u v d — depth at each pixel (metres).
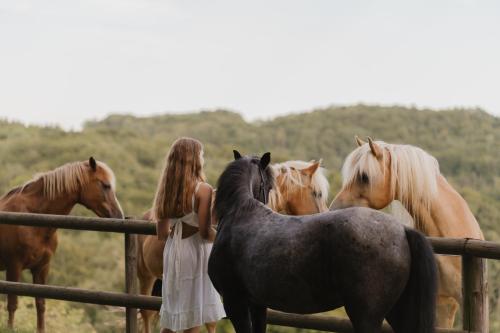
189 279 5.14
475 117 92.94
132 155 58.25
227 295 4.54
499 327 14.93
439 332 4.77
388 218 3.85
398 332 3.92
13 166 50.78
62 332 10.98
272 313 5.41
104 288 30.56
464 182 61.41
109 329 17.55
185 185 5.01
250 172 4.71
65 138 58.91
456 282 5.34
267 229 4.16
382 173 5.57
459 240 4.64
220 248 4.50
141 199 44.50
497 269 16.02
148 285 7.88
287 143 95.44
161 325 5.29
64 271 31.45
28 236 7.87
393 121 96.25
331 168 86.12
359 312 3.73
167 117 113.38
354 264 3.71
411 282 3.80
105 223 6.10
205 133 100.38
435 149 82.88
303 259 3.87
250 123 105.38
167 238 5.26
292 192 6.76
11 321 7.88
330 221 3.84
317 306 3.95
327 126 98.69
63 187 8.06
